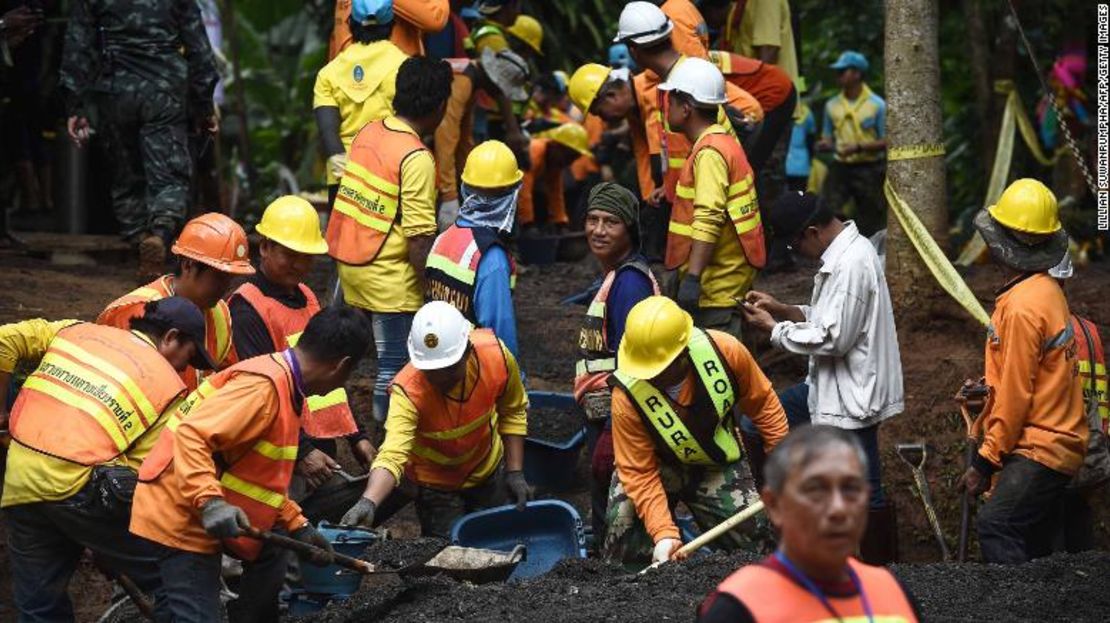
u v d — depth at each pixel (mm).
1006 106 17344
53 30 15977
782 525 4629
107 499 7742
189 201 14000
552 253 16656
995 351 9312
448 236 10258
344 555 8422
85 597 10211
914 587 8312
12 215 16516
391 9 11406
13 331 8102
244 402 7363
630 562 9219
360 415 11898
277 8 24422
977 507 11672
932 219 12758
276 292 9500
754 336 12109
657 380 8570
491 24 15109
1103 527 11328
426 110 10508
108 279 14008
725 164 10391
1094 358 9516
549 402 12133
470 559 8883
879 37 22594
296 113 24656
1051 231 9109
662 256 13320
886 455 12055
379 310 10531
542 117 17672
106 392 7875
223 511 7219
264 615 8258
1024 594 8180
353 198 10500
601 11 20375
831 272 9570
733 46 14398
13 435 7926
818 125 22641
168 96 12703
